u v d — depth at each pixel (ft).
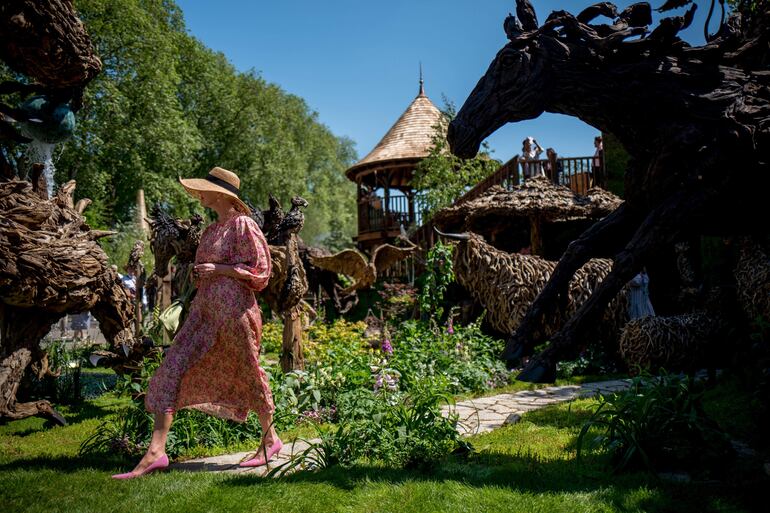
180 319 17.26
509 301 30.37
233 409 13.44
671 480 11.32
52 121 18.90
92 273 18.85
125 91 88.38
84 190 84.43
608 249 13.21
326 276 47.29
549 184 42.01
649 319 26.53
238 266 12.85
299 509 9.66
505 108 12.58
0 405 17.81
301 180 130.82
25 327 18.56
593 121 12.73
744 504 9.92
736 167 11.39
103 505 9.80
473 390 24.86
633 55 12.17
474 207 40.73
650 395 12.89
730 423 15.46
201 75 115.96
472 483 11.00
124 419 15.76
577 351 12.03
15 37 16.83
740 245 25.54
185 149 96.94
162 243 20.72
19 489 10.66
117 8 83.35
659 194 12.03
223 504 9.78
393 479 11.16
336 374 19.38
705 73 11.96
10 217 16.96
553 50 12.41
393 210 77.56
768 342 16.92
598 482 11.23
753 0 17.24
